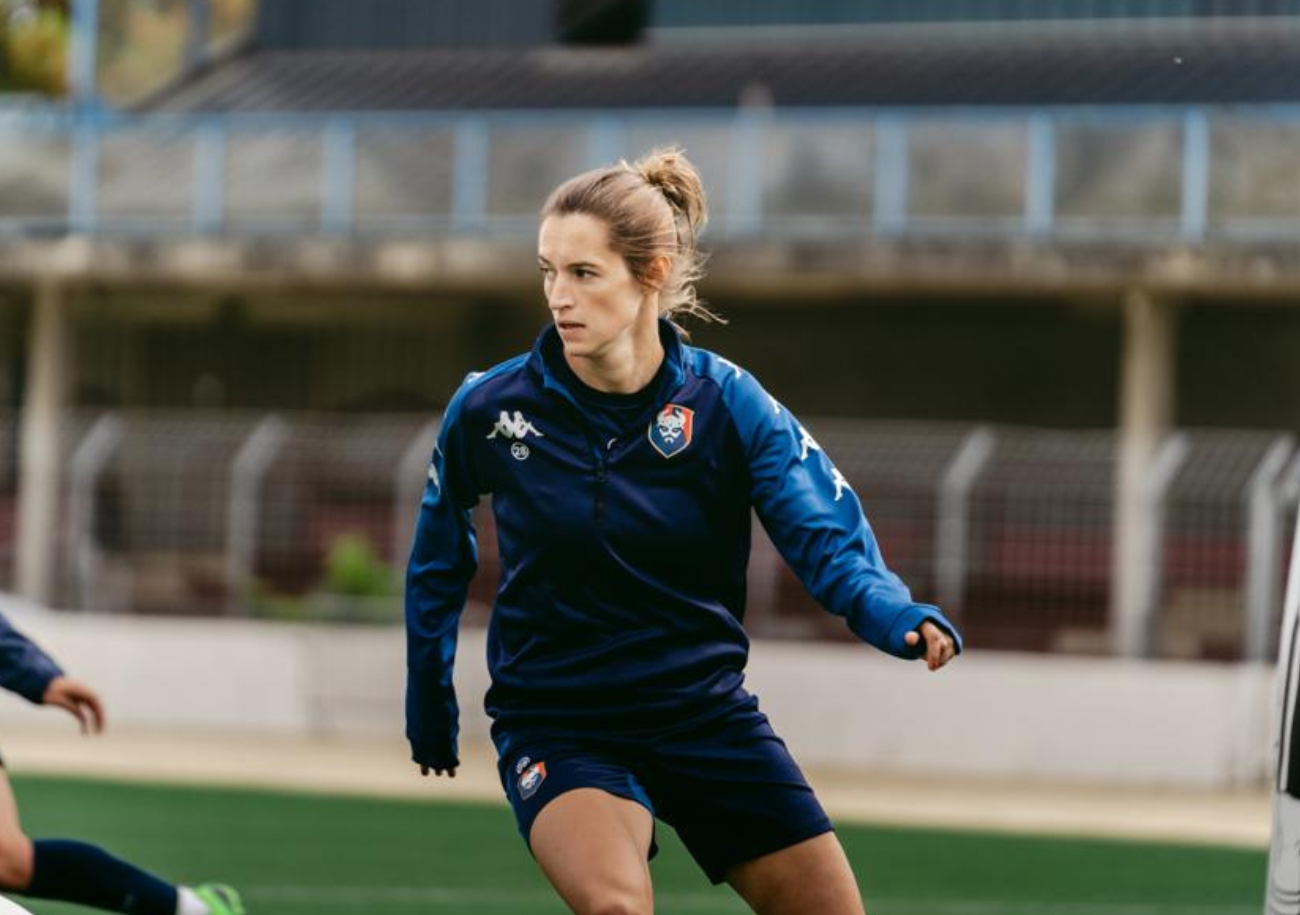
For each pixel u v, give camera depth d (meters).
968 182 72.38
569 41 96.56
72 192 79.00
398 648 64.69
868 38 91.56
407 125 76.62
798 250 72.50
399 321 85.88
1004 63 87.44
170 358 88.00
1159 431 71.44
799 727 61.22
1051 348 81.06
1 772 22.16
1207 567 58.94
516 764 17.00
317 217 77.31
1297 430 78.56
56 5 117.00
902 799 52.22
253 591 66.31
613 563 16.83
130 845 40.50
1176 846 44.38
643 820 16.39
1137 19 89.00
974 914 35.09
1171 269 69.94
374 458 65.94
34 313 79.75
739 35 93.06
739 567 17.31
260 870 37.66
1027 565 60.28
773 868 16.98
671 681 16.91
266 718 65.69
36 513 68.44
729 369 17.16
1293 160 70.19
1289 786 17.00
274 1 100.06
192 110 94.75
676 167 16.83
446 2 98.00
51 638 67.06
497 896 35.12
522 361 17.14
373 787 51.56
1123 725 58.72
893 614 15.98
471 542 17.80
